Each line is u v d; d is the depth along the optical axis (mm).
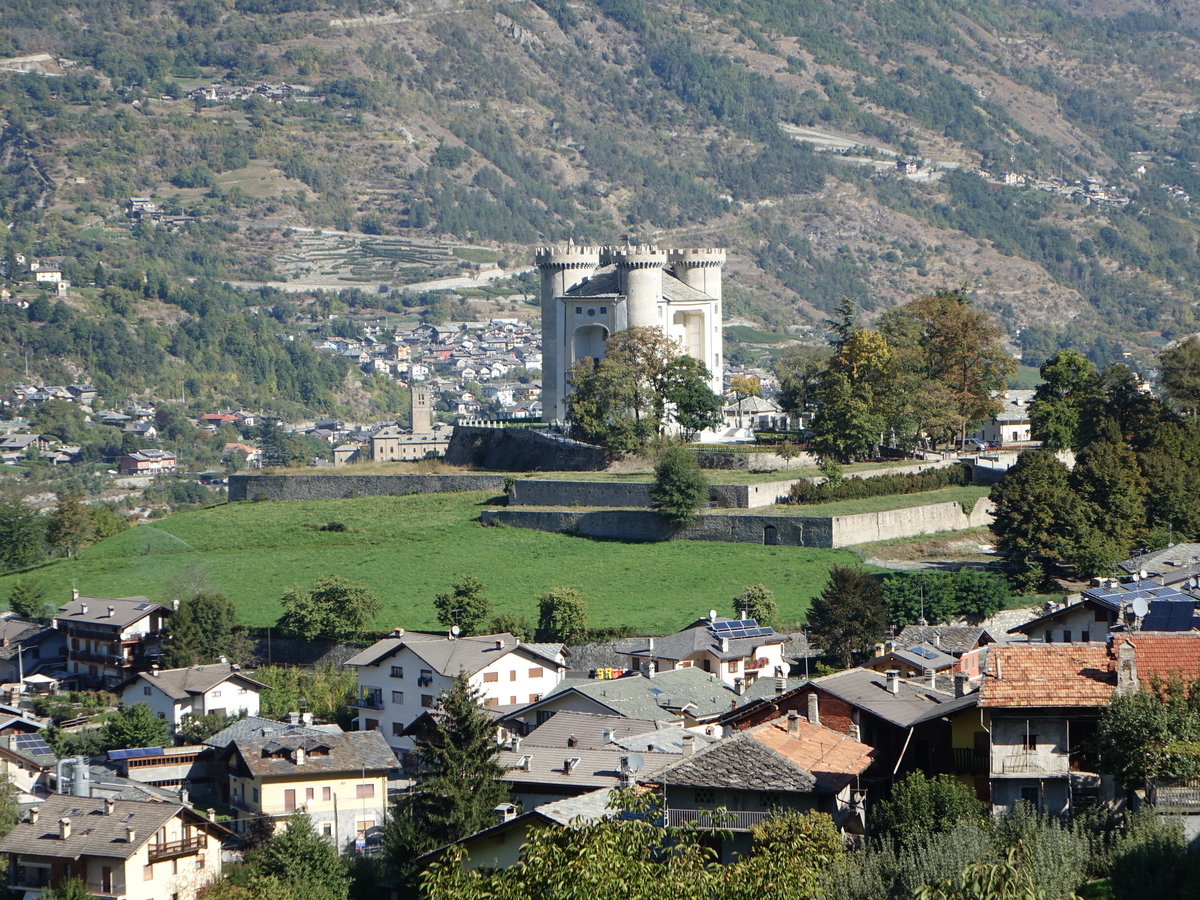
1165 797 192250
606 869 148250
